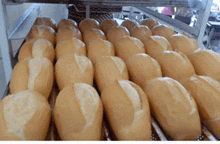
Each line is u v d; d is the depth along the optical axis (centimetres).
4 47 78
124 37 87
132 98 52
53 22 119
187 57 79
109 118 52
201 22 106
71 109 47
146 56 70
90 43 85
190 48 86
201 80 61
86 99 49
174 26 129
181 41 89
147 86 61
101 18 163
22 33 83
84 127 45
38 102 48
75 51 77
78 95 50
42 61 65
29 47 77
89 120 46
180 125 50
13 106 45
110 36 101
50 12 206
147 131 49
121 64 69
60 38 92
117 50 86
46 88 59
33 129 43
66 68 63
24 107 45
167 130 52
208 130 54
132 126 48
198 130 50
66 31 94
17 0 76
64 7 284
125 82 58
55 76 67
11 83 61
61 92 53
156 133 51
